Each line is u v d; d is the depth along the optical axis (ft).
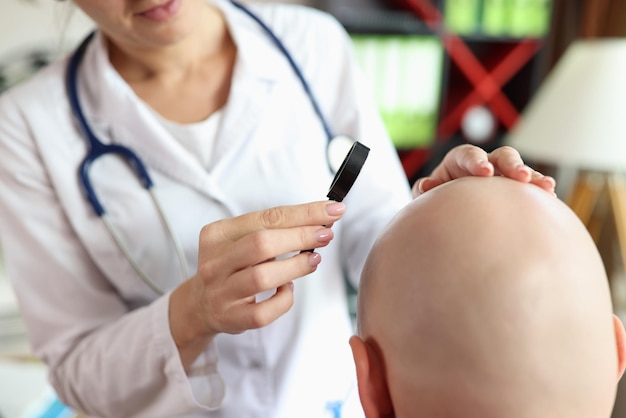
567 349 1.40
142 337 2.16
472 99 6.70
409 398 1.57
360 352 1.66
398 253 1.59
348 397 2.77
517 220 1.50
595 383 1.44
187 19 2.28
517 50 6.75
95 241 2.49
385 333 1.60
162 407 2.30
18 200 2.50
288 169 2.61
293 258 1.76
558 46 6.65
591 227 5.35
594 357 1.43
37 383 4.20
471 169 1.73
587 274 1.46
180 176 2.52
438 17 5.86
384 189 2.81
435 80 5.96
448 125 6.68
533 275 1.41
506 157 1.76
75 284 2.56
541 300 1.40
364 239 2.78
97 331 2.49
